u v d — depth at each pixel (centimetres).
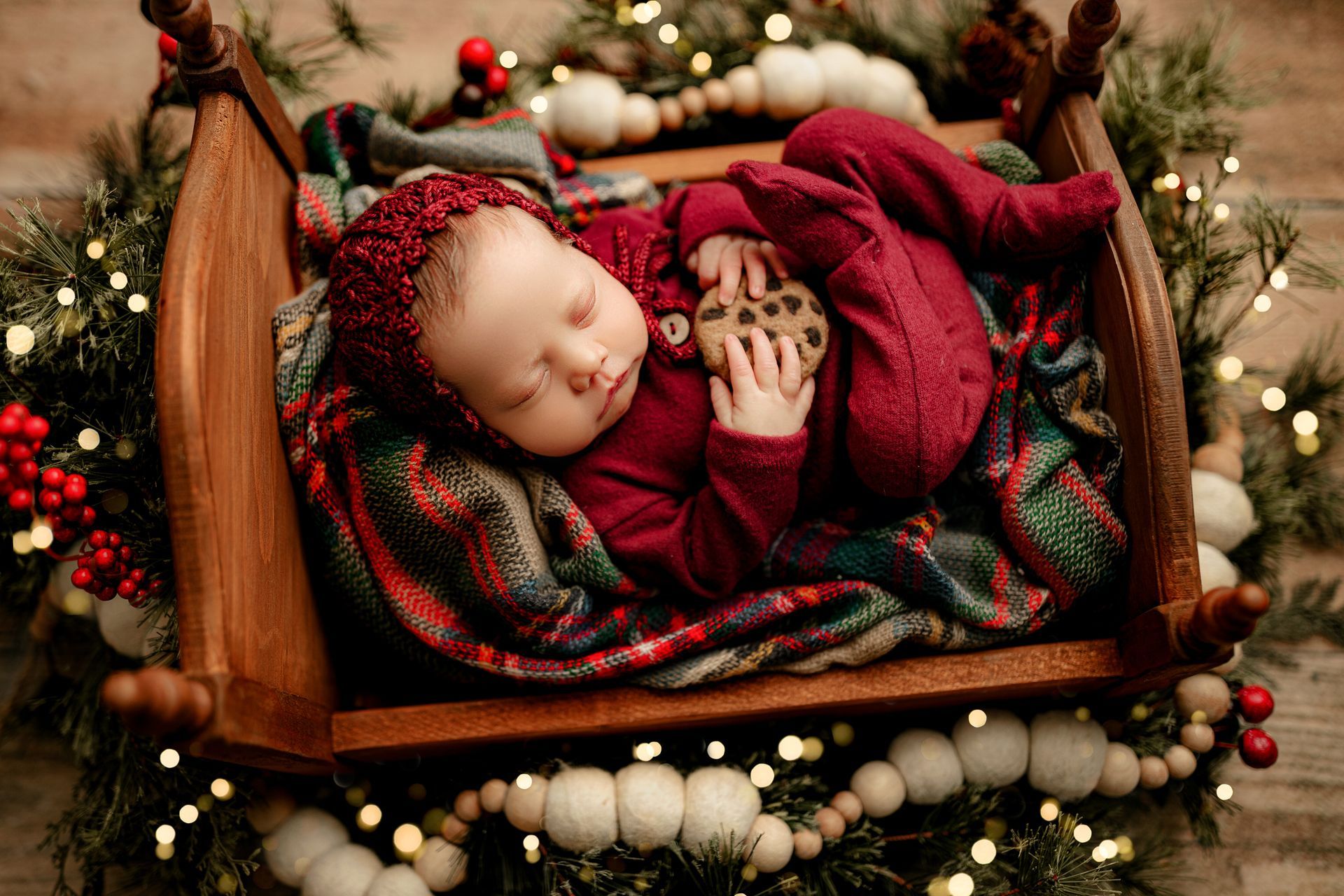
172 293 70
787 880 82
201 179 74
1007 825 86
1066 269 84
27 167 103
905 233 85
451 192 77
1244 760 83
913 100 95
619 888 82
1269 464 93
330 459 82
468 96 91
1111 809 88
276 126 82
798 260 82
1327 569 96
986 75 94
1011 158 87
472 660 83
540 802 83
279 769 78
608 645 84
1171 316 78
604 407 80
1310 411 94
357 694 88
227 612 70
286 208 84
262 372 79
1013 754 84
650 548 83
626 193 91
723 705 82
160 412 69
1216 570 86
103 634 86
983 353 84
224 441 72
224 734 69
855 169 84
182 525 69
